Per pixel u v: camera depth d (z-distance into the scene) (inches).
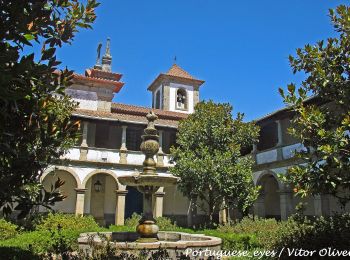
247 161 757.3
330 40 300.0
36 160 201.0
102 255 264.8
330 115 307.7
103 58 1215.6
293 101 298.0
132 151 944.3
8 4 174.6
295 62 313.4
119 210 893.2
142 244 362.6
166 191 1041.5
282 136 856.9
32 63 178.1
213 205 751.1
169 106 1328.7
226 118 797.2
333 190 281.0
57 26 213.5
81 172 878.4
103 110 1072.2
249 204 724.0
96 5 222.7
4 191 179.9
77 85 1062.4
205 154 737.0
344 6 297.1
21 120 193.2
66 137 213.6
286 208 796.6
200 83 1387.8
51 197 198.4
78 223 650.8
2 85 156.8
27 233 523.8
